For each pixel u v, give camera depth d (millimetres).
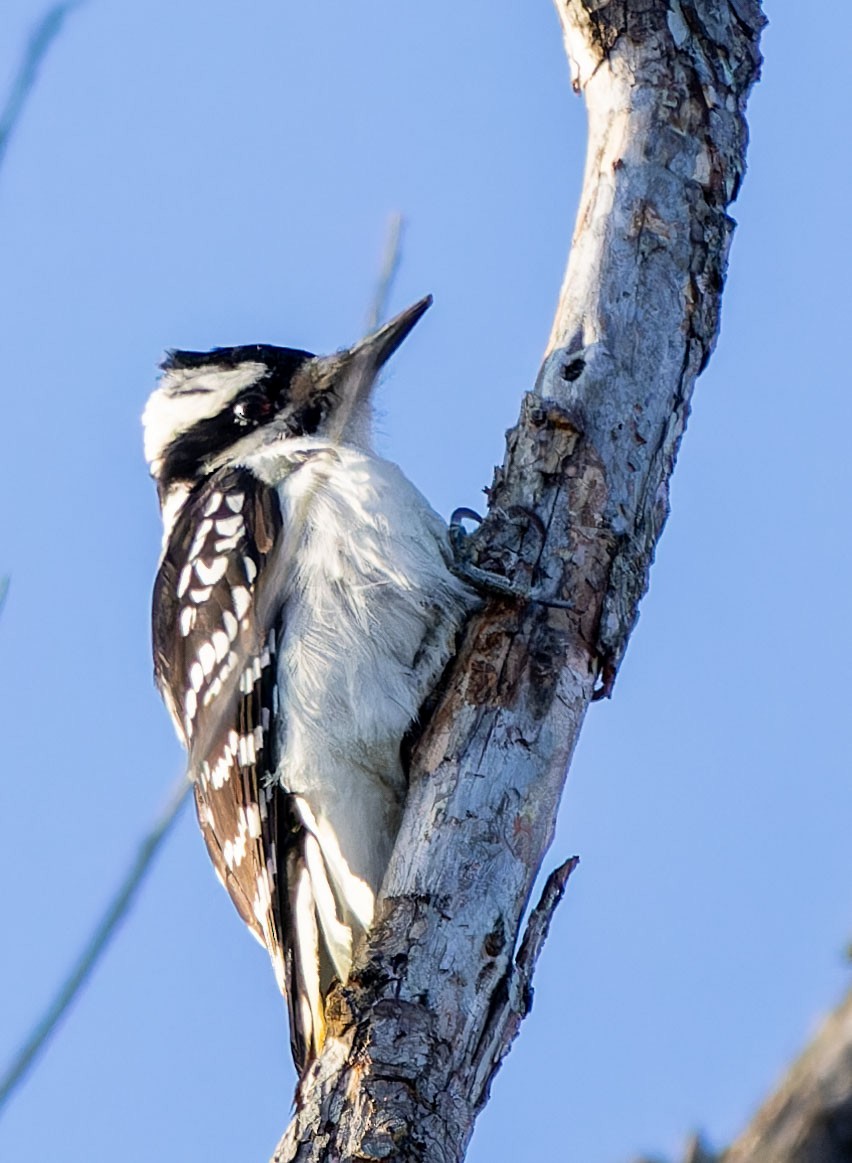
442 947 8422
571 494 9922
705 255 10523
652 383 10180
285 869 10891
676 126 10695
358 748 10555
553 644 9484
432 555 10742
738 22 11047
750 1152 4250
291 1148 7930
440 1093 7996
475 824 8852
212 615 11438
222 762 11188
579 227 10633
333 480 11125
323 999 10695
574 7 11008
